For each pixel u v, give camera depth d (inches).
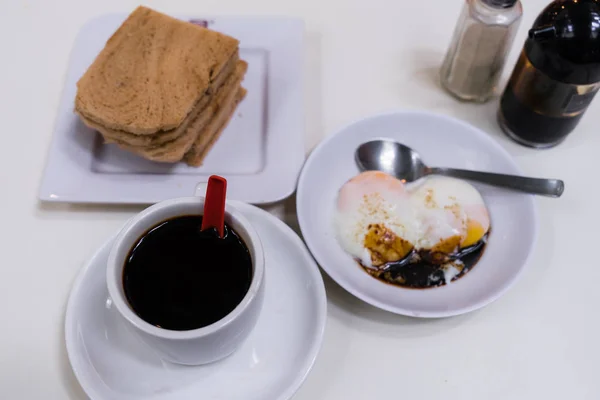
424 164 30.9
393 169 30.7
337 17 38.4
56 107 33.5
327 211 29.0
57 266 27.9
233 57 32.5
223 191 20.6
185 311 21.0
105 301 24.0
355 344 26.0
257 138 32.2
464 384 25.2
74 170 29.7
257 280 20.7
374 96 34.9
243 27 35.7
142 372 23.0
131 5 38.5
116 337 23.5
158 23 32.7
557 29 26.9
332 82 35.4
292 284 25.2
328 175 30.0
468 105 34.8
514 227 28.2
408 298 25.8
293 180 29.6
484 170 30.6
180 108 29.2
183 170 30.6
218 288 21.4
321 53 36.6
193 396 22.6
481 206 28.7
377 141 31.1
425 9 39.1
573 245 29.2
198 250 22.2
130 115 29.0
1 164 31.2
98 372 22.4
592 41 26.4
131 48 31.6
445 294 26.2
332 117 33.8
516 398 24.9
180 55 31.5
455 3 39.3
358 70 36.0
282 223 26.2
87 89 30.0
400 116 31.5
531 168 32.0
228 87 32.5
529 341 26.4
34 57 35.6
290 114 32.3
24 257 28.1
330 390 24.8
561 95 28.9
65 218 29.4
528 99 30.3
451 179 29.8
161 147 30.1
